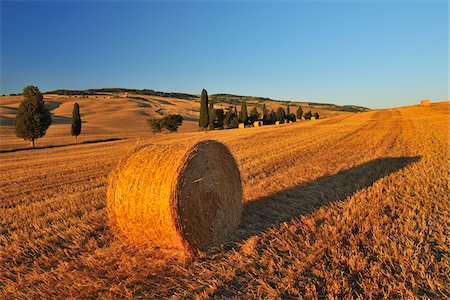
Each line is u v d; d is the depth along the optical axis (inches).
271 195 357.1
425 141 773.9
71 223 297.7
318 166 523.2
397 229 240.8
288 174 468.8
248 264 206.7
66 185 488.4
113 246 249.1
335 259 199.8
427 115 1877.5
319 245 220.8
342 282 179.2
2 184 517.0
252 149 811.4
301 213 289.6
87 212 330.3
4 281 204.5
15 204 389.1
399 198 318.7
